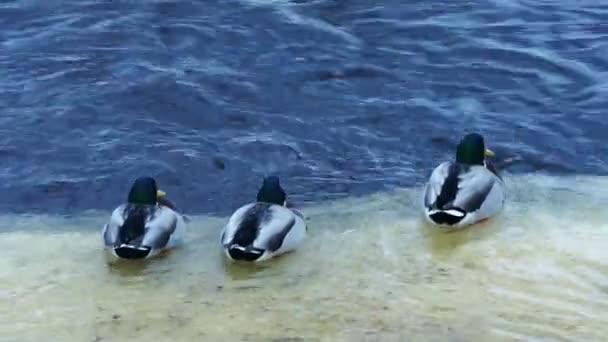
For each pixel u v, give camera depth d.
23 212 14.66
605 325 11.01
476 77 18.95
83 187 15.45
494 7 21.64
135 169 15.97
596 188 15.05
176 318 11.28
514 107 17.89
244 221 12.80
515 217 13.94
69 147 16.66
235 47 20.03
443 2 21.89
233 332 10.93
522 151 16.36
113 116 17.61
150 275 12.43
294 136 16.98
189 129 17.25
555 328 10.95
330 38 20.34
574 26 20.80
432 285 11.94
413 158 16.34
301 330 10.95
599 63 19.33
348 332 10.88
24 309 11.57
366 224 13.88
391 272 12.32
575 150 16.41
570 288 11.80
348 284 12.02
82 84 18.64
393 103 18.02
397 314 11.26
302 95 18.34
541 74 18.97
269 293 11.85
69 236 13.73
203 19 21.02
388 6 21.67
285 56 19.70
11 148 16.56
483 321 11.08
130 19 21.03
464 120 17.45
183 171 15.92
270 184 13.69
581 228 13.53
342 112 17.73
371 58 19.64
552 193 14.84
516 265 12.41
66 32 20.58
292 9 21.50
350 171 15.91
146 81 18.66
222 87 18.53
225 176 15.83
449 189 13.63
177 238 13.17
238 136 16.97
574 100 18.03
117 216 12.98
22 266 12.72
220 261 12.80
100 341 10.84
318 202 14.81
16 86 18.59
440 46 20.08
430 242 13.20
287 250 12.91
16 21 21.06
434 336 10.79
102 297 11.85
